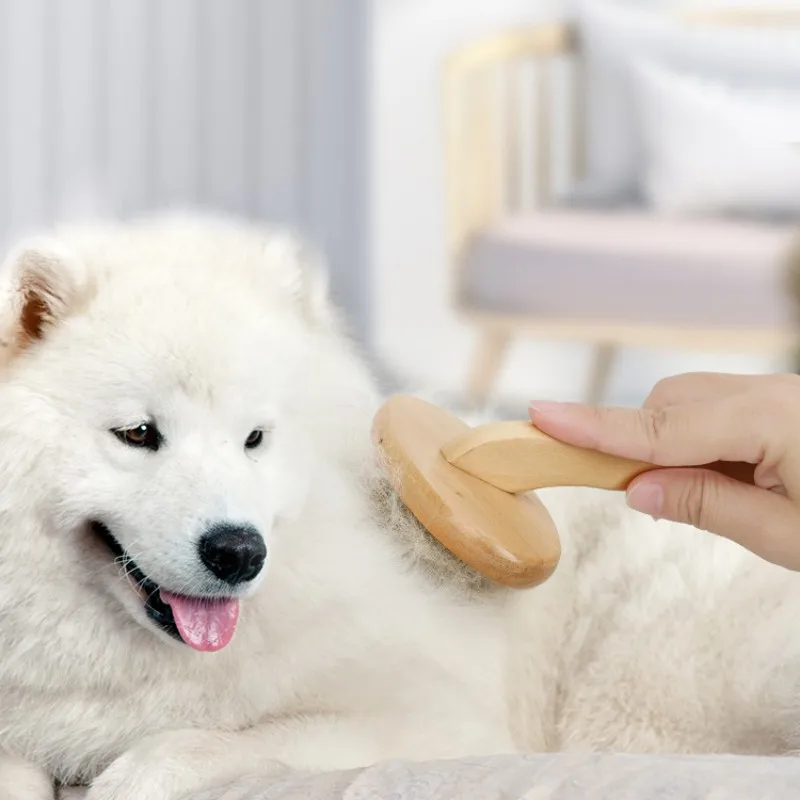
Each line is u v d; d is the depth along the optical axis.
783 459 1.44
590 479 1.56
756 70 4.82
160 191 6.25
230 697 1.67
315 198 6.37
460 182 5.29
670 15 5.41
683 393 1.56
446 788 1.17
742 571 1.99
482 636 1.91
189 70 6.22
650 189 4.73
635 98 4.83
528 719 2.00
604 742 2.03
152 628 1.61
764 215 4.61
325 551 1.73
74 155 6.18
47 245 1.64
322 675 1.71
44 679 1.64
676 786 1.10
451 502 1.66
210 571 1.55
